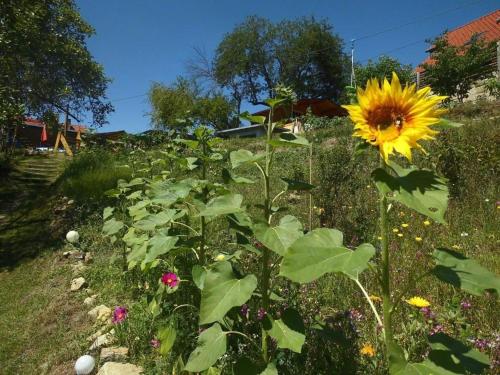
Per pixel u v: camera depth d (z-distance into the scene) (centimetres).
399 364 133
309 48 4072
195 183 287
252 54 4178
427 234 439
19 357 361
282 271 136
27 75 1488
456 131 702
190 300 317
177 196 282
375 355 224
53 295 465
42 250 621
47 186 1147
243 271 327
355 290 329
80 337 363
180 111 2805
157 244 276
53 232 691
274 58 4241
